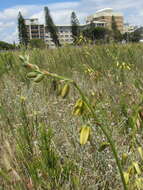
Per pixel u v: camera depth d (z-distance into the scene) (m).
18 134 2.99
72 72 6.51
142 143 2.55
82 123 3.09
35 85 5.00
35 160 2.54
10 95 4.78
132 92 4.33
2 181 2.26
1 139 3.05
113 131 2.99
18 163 2.57
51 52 8.73
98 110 3.23
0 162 2.37
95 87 4.81
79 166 2.56
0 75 6.94
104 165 2.58
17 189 2.17
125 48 8.37
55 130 3.21
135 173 1.56
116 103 3.84
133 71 5.67
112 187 2.39
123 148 2.69
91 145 2.78
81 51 7.90
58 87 1.41
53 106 4.05
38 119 3.53
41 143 2.64
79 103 1.50
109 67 6.24
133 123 1.57
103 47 8.34
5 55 8.23
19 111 3.65
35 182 2.28
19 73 6.12
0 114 3.56
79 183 2.33
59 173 2.43
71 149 2.77
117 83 4.92
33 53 8.33
